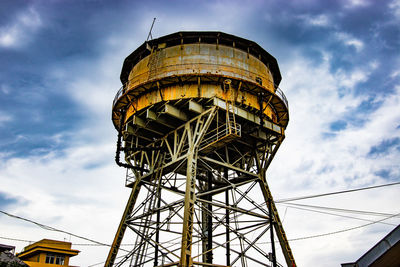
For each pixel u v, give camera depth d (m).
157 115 29.23
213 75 28.03
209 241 26.81
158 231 29.06
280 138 30.95
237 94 28.84
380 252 12.93
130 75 33.09
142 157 31.77
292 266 28.16
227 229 29.03
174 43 31.09
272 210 29.67
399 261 13.66
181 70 29.33
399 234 12.47
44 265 29.67
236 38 30.89
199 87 28.42
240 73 29.81
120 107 31.42
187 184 25.17
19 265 23.42
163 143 31.11
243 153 32.69
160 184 29.03
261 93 29.53
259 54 32.28
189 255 22.98
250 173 30.06
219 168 33.56
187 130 28.48
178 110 28.77
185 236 23.28
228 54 30.47
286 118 32.62
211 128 30.38
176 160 27.88
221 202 30.00
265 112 30.41
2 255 23.30
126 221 30.69
